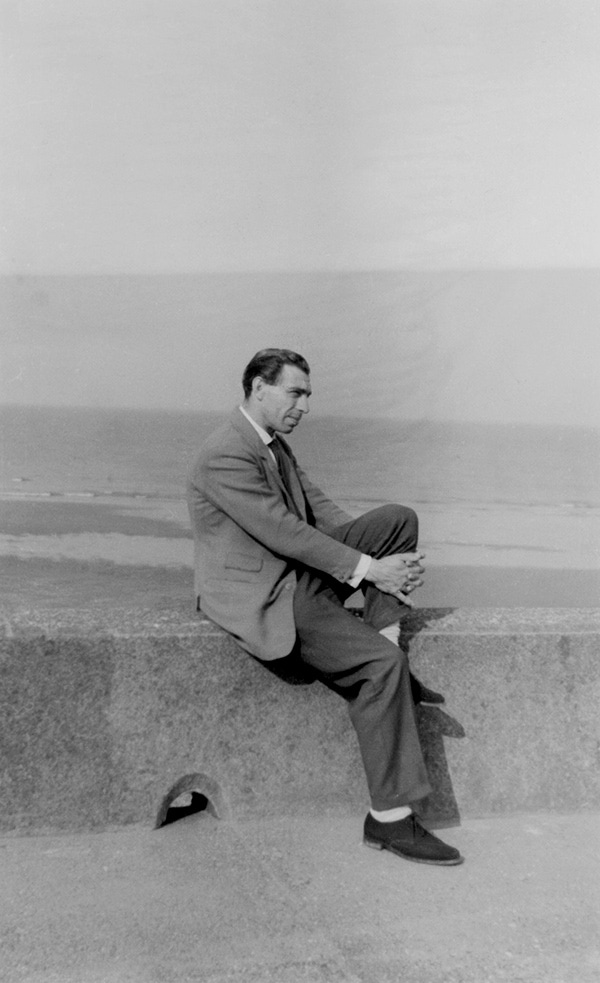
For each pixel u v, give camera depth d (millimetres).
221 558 3549
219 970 2623
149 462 40094
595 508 32250
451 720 3699
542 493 34906
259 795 3549
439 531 27812
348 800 3615
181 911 2908
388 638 3521
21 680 3363
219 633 3521
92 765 3410
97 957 2656
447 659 3717
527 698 3766
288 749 3578
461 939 2818
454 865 3262
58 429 47938
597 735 3799
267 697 3559
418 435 45781
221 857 3275
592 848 3449
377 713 3281
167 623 3553
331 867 3229
